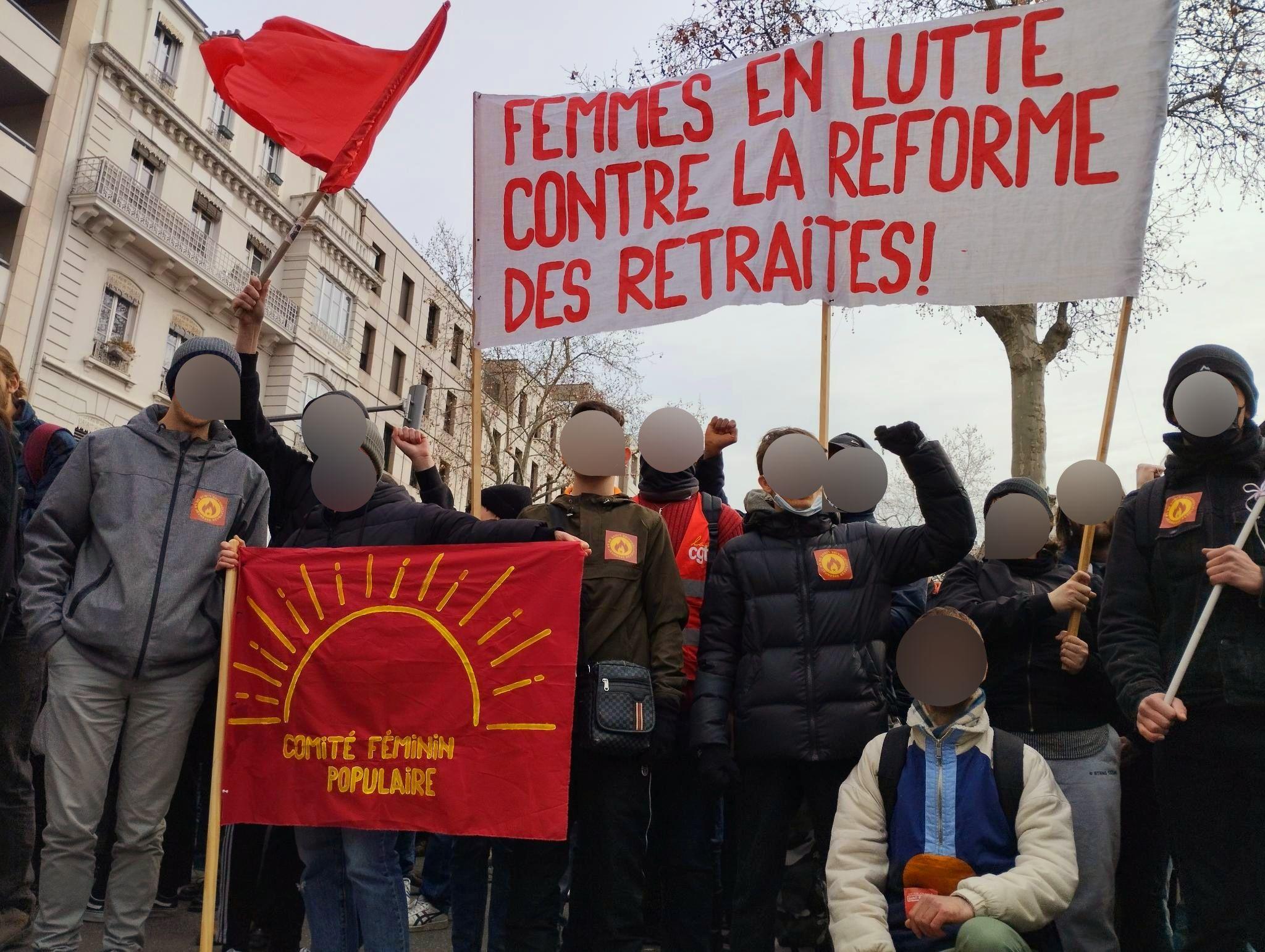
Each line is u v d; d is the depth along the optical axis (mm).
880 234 4160
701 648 3727
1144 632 3104
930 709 3199
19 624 3816
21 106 22547
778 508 3758
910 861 2990
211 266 27172
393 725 3434
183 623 3471
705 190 4422
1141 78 3955
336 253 32688
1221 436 2984
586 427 3725
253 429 4031
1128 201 3906
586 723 3336
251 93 4215
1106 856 3342
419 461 4270
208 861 3352
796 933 4203
